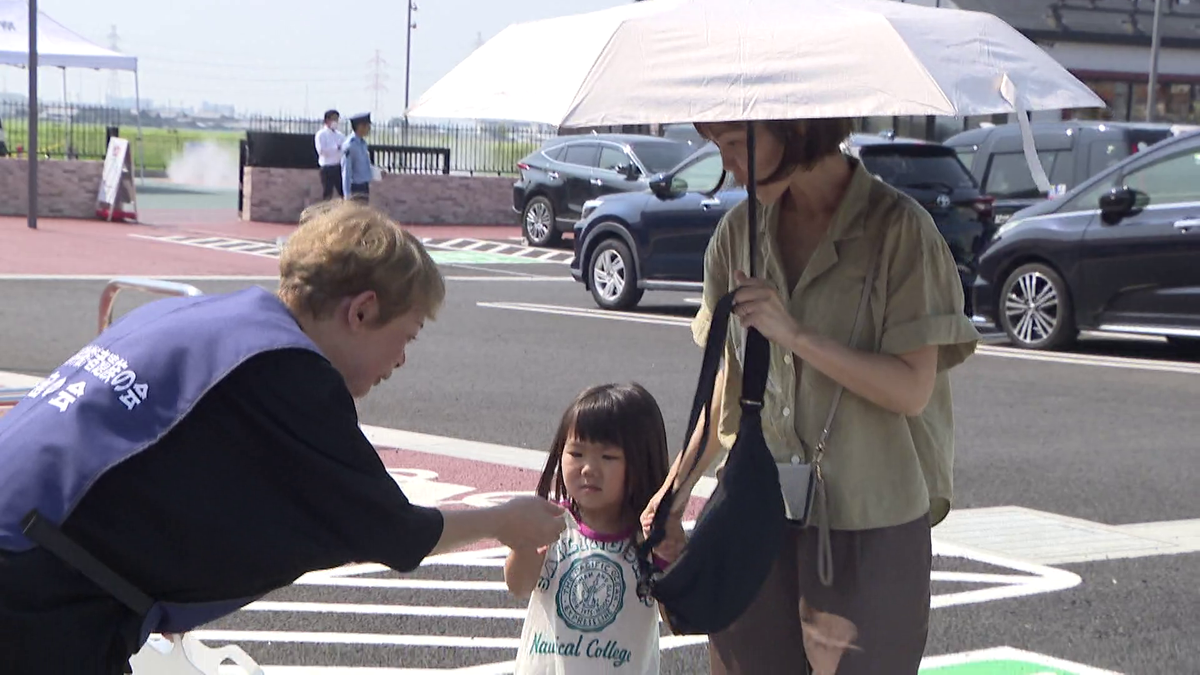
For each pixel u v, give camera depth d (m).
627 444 3.62
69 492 2.44
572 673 3.62
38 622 2.44
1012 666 5.32
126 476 2.46
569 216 25.17
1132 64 34.00
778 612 3.50
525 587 3.59
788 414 3.40
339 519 2.60
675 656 5.40
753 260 3.26
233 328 2.57
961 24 3.08
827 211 3.36
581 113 2.98
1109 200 12.91
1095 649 5.54
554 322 14.99
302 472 2.55
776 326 3.23
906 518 3.35
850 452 3.34
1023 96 2.97
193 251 21.91
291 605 5.85
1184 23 34.78
